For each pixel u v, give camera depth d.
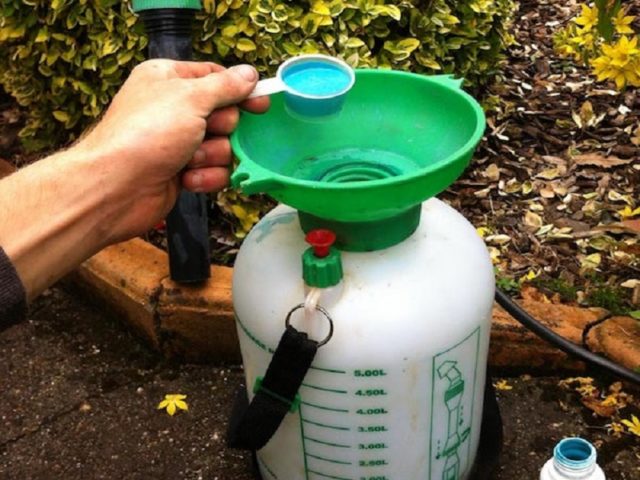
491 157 1.00
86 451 0.71
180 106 0.48
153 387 0.77
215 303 0.75
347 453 0.55
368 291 0.50
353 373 0.51
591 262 0.82
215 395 0.75
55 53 0.89
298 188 0.45
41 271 0.47
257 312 0.53
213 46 0.81
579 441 0.57
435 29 0.91
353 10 0.83
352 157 0.57
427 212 0.56
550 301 0.77
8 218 0.45
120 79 0.86
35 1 0.86
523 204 0.92
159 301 0.76
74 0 0.84
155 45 0.67
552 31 1.25
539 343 0.72
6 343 0.83
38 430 0.73
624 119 1.04
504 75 1.15
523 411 0.71
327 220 0.51
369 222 0.50
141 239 0.83
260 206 0.85
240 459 0.69
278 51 0.80
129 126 0.48
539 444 0.68
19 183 0.46
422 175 0.45
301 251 0.53
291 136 0.56
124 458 0.70
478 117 0.50
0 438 0.73
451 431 0.57
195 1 0.66
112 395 0.76
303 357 0.50
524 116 1.06
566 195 0.93
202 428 0.72
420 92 0.56
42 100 0.96
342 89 0.50
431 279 0.51
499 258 0.85
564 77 1.14
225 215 0.87
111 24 0.83
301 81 0.51
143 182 0.49
